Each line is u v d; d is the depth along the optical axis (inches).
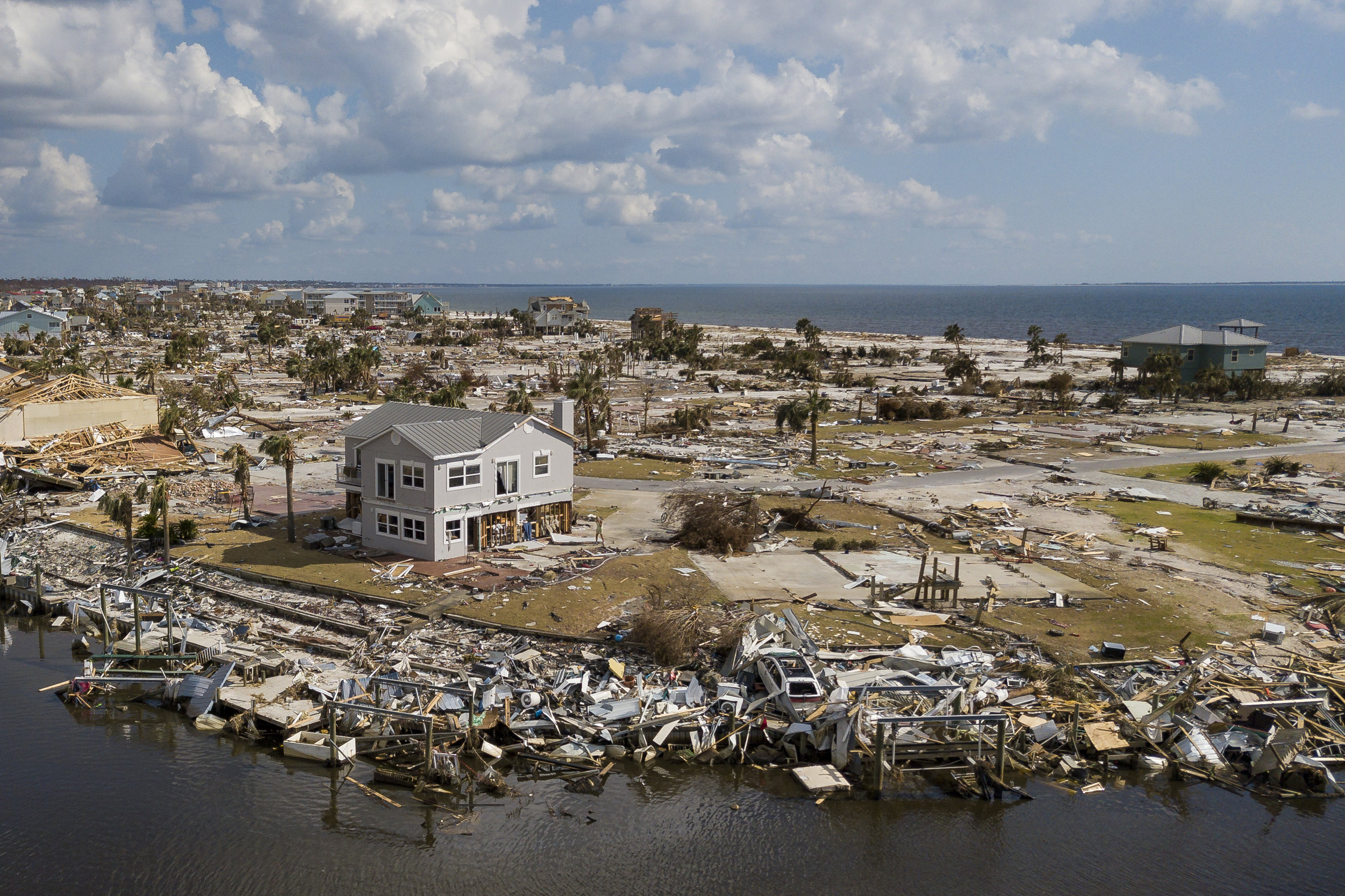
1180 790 1272.1
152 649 1621.6
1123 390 5797.2
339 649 1587.1
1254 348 5841.5
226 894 1033.5
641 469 3299.7
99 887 1039.0
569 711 1396.4
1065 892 1061.8
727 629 1622.8
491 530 2140.7
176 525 2294.5
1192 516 2662.4
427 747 1259.8
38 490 2785.4
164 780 1264.8
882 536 2388.0
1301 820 1208.8
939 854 1127.0
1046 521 2571.4
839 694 1364.4
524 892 1045.2
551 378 5915.4
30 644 1755.7
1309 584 2015.3
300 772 1289.4
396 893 1041.5
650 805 1216.2
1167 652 1622.8
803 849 1133.7
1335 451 3750.0
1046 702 1421.0
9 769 1285.7
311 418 4313.5
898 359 7706.7
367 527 2126.0
